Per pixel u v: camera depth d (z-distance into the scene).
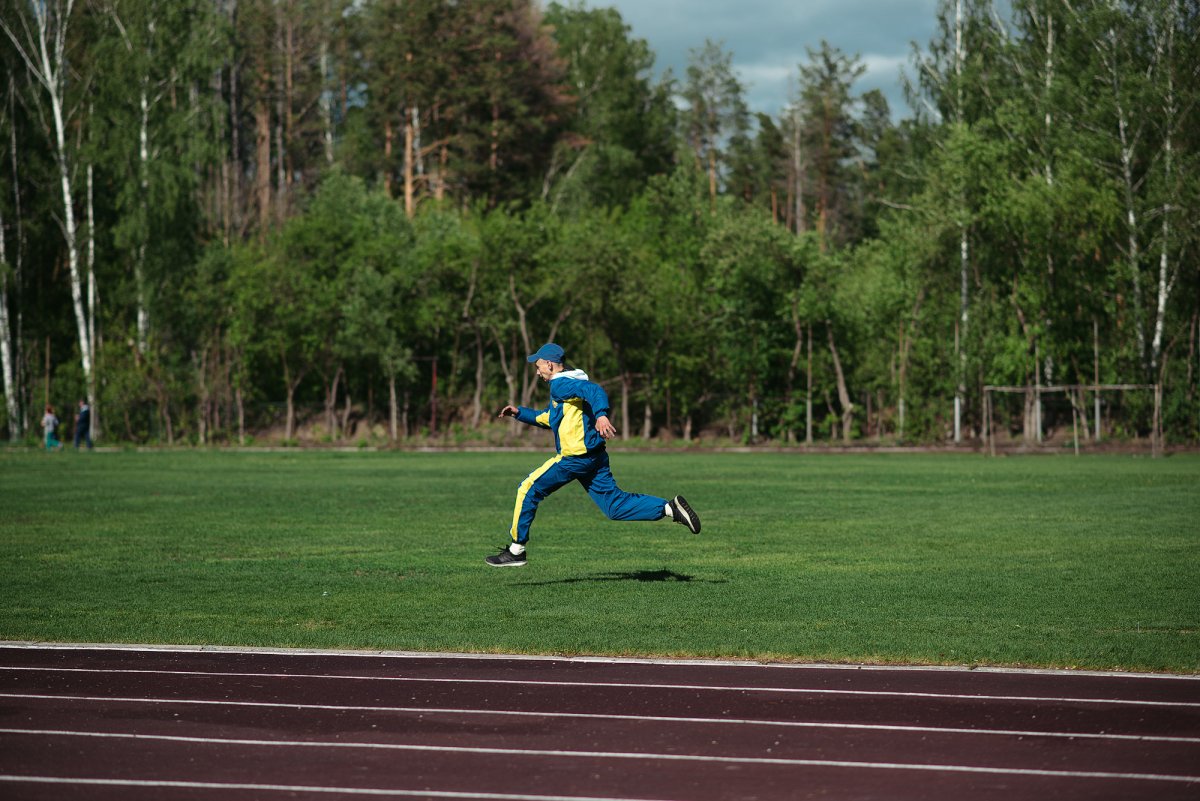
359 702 8.43
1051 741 7.38
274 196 90.06
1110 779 6.63
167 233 63.25
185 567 15.48
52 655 10.05
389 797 6.36
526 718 7.98
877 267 70.69
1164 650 9.95
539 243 66.12
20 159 67.88
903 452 54.16
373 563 15.83
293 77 100.50
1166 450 52.06
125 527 20.47
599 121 97.56
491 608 12.27
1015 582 13.94
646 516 12.46
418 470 38.34
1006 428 63.81
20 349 67.38
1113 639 10.45
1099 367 58.50
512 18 93.69
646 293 63.62
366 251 66.19
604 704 8.34
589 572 14.91
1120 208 55.66
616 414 67.94
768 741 7.40
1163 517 21.83
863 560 15.95
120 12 63.56
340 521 21.44
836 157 111.31
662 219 76.62
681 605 12.38
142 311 63.78
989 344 57.19
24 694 8.66
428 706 8.31
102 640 10.68
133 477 34.47
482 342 68.00
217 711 8.17
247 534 19.36
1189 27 56.31
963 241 57.69
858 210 111.12
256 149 97.88
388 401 69.19
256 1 96.31
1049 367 58.25
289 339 64.31
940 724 7.78
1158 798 6.31
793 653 9.95
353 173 94.81
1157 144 56.88
